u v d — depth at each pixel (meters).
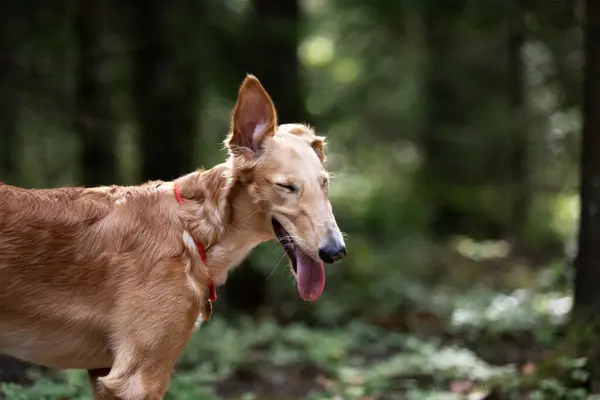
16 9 10.18
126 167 14.77
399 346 9.61
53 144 14.90
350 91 20.67
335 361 8.62
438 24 16.41
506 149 17.78
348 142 21.31
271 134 4.30
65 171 15.38
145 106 10.88
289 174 4.20
